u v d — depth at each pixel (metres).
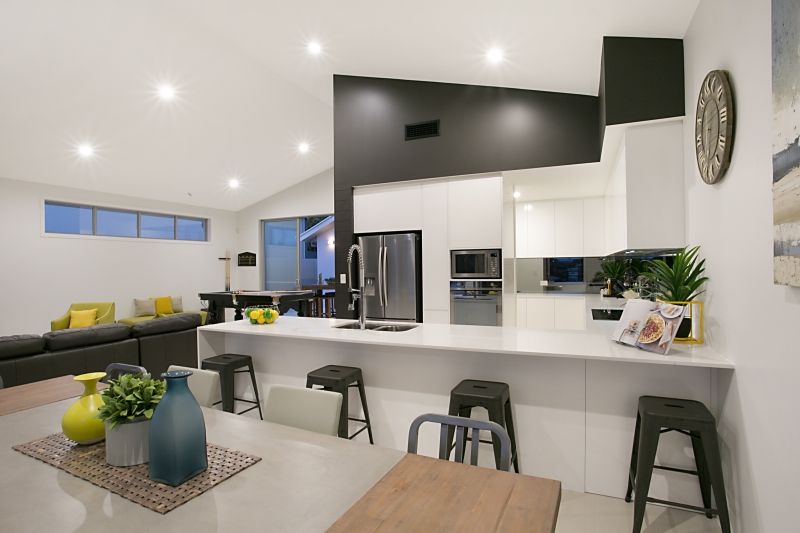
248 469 1.19
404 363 2.65
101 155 6.03
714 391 2.04
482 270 4.25
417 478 1.14
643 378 2.15
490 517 0.95
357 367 2.77
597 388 2.23
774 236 1.31
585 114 3.81
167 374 1.17
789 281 1.21
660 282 2.39
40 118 4.93
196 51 4.55
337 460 1.25
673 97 2.62
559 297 5.41
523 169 4.01
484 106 4.19
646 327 2.14
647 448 1.80
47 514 0.98
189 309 8.45
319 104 5.99
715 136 1.94
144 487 1.10
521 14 2.62
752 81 1.58
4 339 3.17
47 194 6.43
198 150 6.57
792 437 1.31
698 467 2.00
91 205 7.03
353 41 3.72
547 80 3.64
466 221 4.30
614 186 3.63
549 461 2.33
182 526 0.93
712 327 2.10
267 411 1.73
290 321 3.51
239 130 6.28
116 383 1.30
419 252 4.57
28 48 3.94
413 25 3.14
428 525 0.92
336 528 0.91
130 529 0.92
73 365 3.46
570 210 5.42
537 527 0.91
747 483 1.66
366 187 4.75
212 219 8.99
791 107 1.20
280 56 4.32
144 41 4.25
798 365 1.27
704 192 2.21
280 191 9.07
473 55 3.45
